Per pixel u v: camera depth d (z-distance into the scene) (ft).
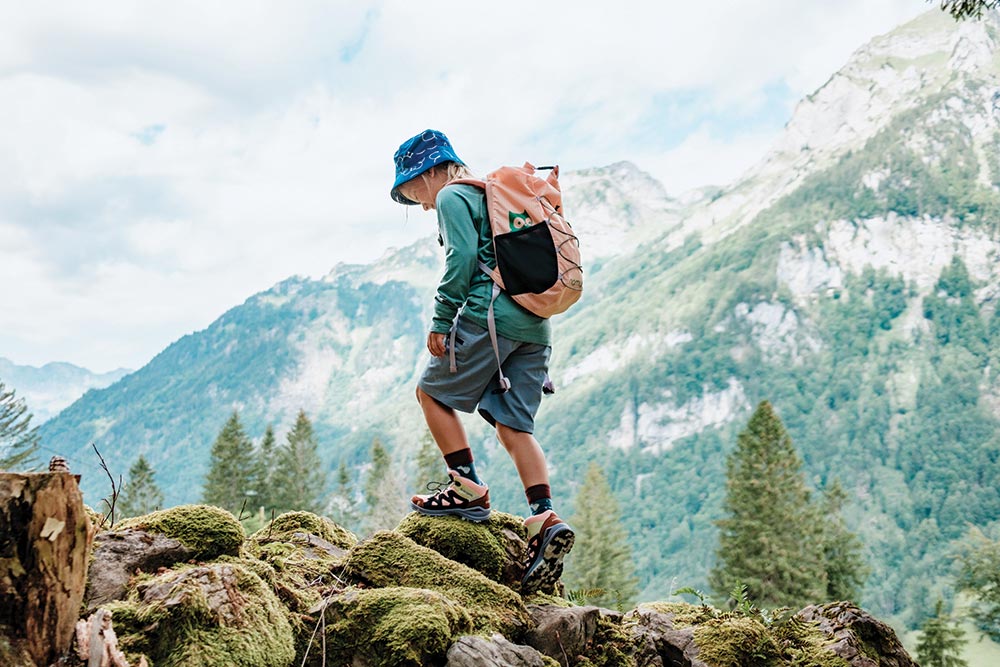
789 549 108.47
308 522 13.08
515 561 11.76
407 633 8.87
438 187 11.99
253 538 12.44
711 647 11.30
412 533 11.64
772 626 12.43
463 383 11.14
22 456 68.49
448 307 10.92
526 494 11.46
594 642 11.06
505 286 10.94
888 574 508.12
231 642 8.08
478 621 9.80
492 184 11.23
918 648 83.20
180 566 9.57
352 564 10.83
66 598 7.36
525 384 11.49
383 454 173.58
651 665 11.40
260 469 158.92
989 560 91.35
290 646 8.77
